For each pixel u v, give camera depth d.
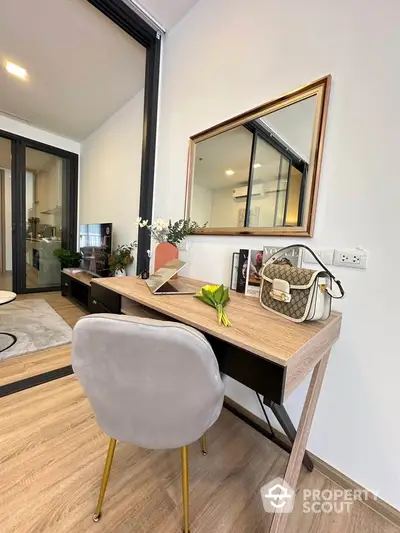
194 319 0.88
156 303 1.08
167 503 0.92
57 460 1.06
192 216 1.80
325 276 0.90
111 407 0.71
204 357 0.60
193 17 1.76
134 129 2.83
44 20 1.87
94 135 3.68
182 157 1.88
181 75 1.86
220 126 1.56
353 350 1.04
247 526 0.86
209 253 1.67
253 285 1.30
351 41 1.03
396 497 0.94
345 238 1.06
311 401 0.91
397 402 0.95
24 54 2.21
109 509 0.88
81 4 1.75
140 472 1.04
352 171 1.03
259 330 0.80
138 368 0.61
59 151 3.94
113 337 0.58
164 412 0.68
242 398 1.45
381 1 0.95
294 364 0.66
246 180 1.45
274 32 1.29
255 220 1.41
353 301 1.04
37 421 1.28
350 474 1.05
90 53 2.19
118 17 1.77
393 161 0.93
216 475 1.06
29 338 2.21
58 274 4.27
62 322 2.67
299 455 0.86
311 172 1.14
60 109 3.12
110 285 1.43
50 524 0.83
